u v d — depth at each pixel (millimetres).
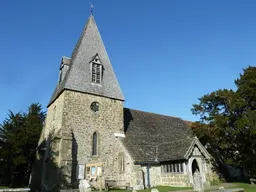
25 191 15086
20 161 29406
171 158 23812
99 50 30203
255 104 24203
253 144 23188
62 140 22828
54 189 21312
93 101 26703
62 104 24859
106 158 25484
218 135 25359
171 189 20062
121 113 28453
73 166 23141
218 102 26578
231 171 31172
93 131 25625
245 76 24422
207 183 22938
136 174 22797
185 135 34812
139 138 28531
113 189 23203
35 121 40906
